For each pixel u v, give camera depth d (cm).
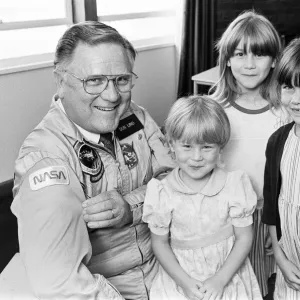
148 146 143
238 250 130
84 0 328
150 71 401
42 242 102
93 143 123
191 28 400
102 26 118
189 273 131
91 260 127
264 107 165
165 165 144
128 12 396
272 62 164
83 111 118
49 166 111
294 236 132
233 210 130
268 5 471
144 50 389
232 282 130
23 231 105
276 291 149
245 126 166
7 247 241
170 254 132
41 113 293
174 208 131
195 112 124
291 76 123
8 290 115
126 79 119
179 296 130
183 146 127
